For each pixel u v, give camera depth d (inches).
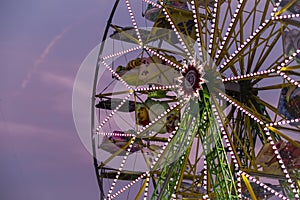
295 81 819.4
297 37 829.2
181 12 1096.2
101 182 1022.4
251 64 1003.3
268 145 865.5
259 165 883.4
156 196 927.7
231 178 839.7
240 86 985.5
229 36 918.4
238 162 860.6
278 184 966.4
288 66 838.5
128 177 1068.5
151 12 1099.3
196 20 949.8
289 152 858.1
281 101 883.4
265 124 847.7
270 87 986.1
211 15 1114.7
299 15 812.6
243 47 893.8
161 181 927.7
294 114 863.1
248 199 973.8
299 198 832.3
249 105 992.2
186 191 988.6
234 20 907.4
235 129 995.3
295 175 858.8
